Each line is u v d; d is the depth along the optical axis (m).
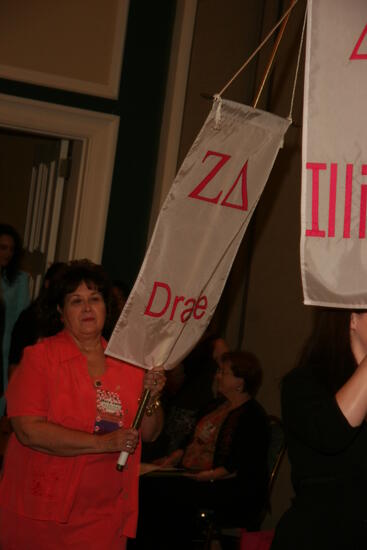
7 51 6.12
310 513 2.37
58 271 3.20
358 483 2.35
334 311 2.45
